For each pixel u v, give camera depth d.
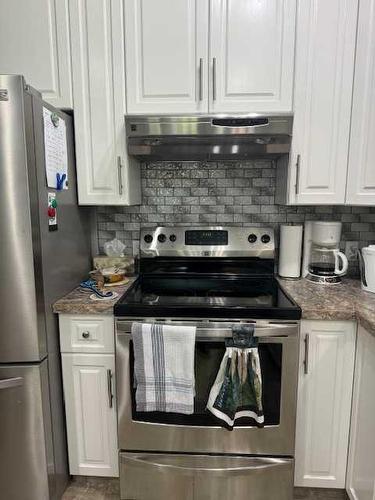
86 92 1.50
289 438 1.33
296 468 1.41
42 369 1.26
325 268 1.67
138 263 1.88
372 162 1.45
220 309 1.26
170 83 1.46
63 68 1.49
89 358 1.39
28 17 1.47
